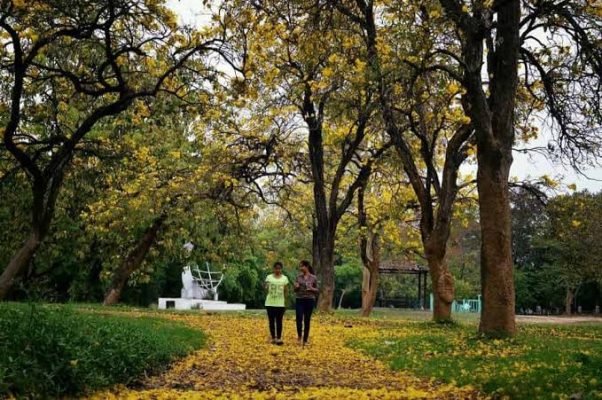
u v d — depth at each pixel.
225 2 13.95
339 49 15.53
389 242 33.12
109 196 24.95
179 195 25.09
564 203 22.00
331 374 9.95
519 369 9.23
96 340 8.12
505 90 13.83
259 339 14.70
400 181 25.56
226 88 15.20
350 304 62.62
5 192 24.67
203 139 25.97
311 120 24.34
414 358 11.34
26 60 13.49
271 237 42.09
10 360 6.18
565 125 16.28
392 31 14.10
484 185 13.68
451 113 18.50
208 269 40.94
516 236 58.31
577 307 61.59
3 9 13.05
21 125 20.12
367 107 16.52
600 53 14.27
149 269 31.09
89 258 30.95
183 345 11.88
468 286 52.16
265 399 7.50
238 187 26.91
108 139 22.16
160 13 14.12
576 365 9.16
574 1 13.82
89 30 13.69
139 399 7.03
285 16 14.35
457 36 14.12
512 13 13.70
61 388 6.54
